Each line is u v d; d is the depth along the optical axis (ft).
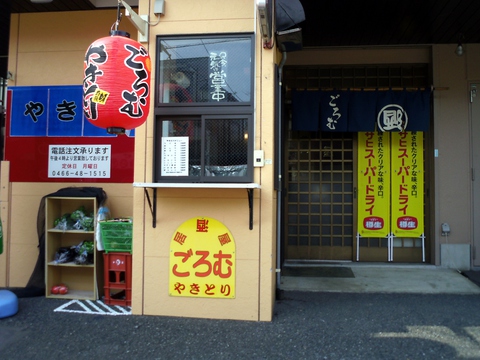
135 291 13.33
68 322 12.78
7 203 16.40
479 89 18.53
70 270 15.89
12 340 11.55
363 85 19.56
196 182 13.08
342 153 19.61
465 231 18.31
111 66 10.71
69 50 16.49
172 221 13.16
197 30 13.28
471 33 17.39
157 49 13.42
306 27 16.90
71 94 16.31
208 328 12.24
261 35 12.63
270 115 12.79
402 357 10.44
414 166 18.99
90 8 16.34
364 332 11.91
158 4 13.24
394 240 19.29
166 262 13.19
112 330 12.16
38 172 16.33
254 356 10.57
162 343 11.31
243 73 13.12
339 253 19.56
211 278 12.97
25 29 16.75
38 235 15.60
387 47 18.97
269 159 12.75
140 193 13.33
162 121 13.39
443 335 11.66
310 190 19.71
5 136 16.58
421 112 17.94
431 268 18.16
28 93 16.57
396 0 14.55
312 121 18.33
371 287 15.85
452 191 18.42
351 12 15.56
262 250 12.75
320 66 19.61
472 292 15.29
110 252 14.35
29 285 15.38
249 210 12.75
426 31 17.25
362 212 19.25
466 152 18.42
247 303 12.80
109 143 15.97
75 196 14.82
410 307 13.84
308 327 12.28
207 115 13.05
